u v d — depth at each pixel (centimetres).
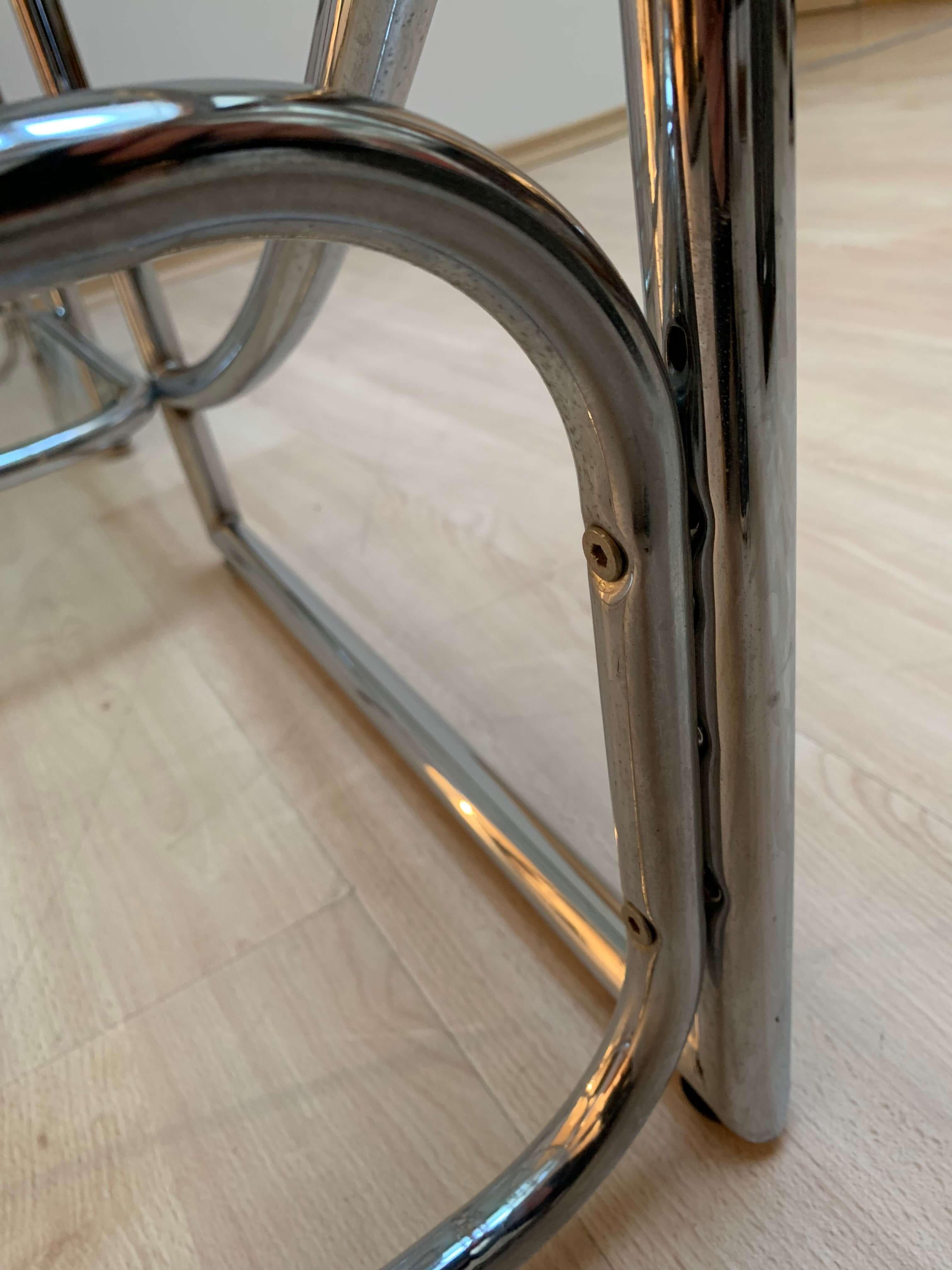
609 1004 36
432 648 56
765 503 19
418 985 38
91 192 10
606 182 130
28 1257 32
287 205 12
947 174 106
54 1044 38
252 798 48
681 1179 31
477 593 59
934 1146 30
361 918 41
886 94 141
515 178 14
